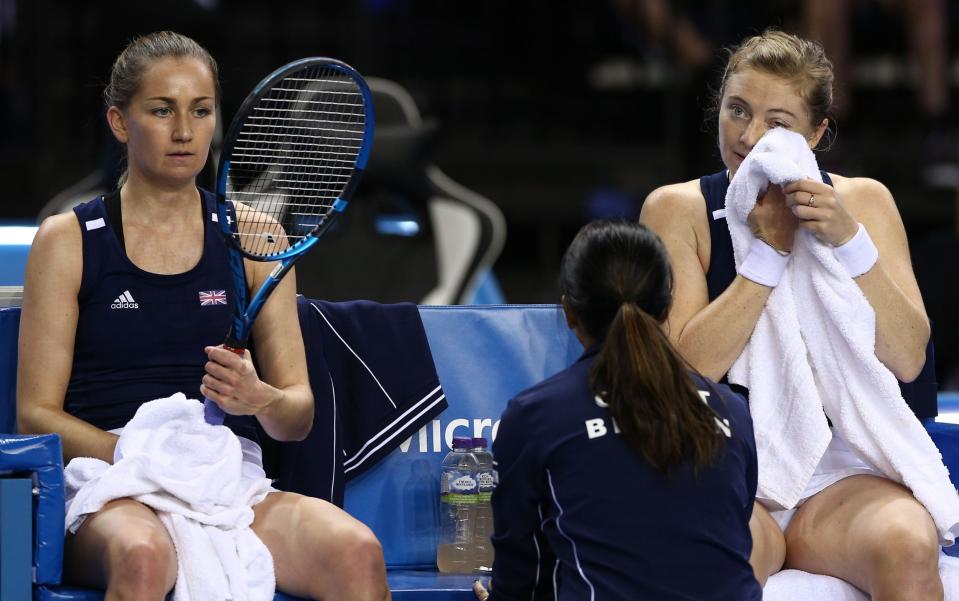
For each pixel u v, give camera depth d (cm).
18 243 1177
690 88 3131
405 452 1130
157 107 974
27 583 864
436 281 1814
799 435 1005
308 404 1009
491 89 3719
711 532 835
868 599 964
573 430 848
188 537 906
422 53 3691
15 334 1043
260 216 1046
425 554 1117
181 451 934
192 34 1853
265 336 1038
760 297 1023
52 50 3244
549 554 884
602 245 868
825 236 1006
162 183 1005
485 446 1115
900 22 3581
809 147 1066
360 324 1126
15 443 870
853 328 1002
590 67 3731
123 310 1000
